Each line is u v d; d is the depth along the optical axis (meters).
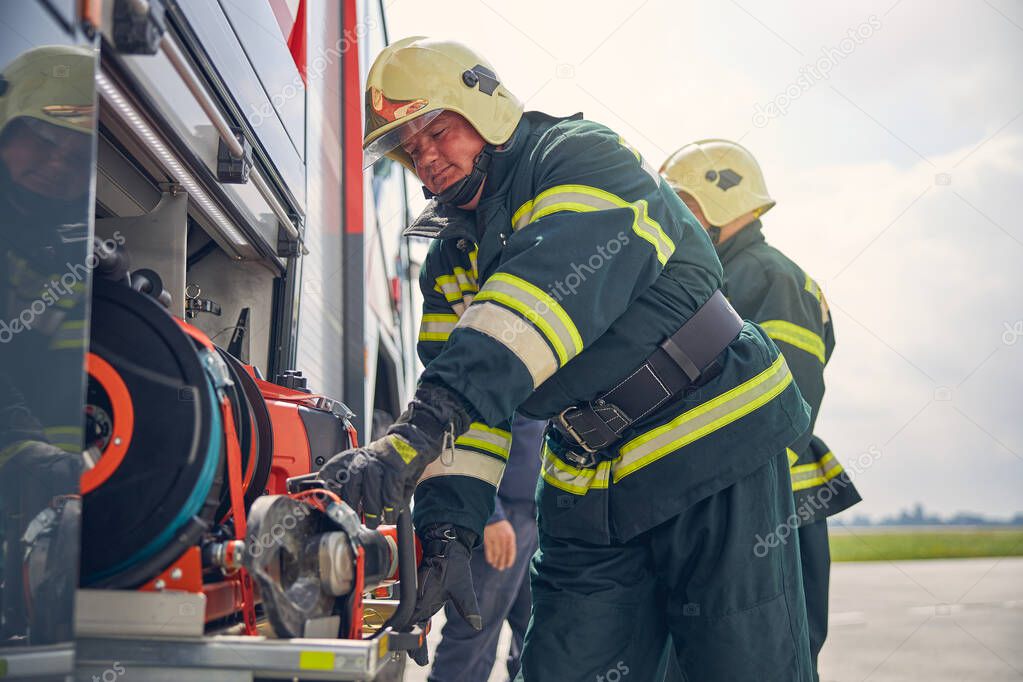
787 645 1.66
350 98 3.45
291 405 1.78
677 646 1.71
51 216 0.97
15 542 0.95
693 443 1.62
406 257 5.01
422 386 1.35
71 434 0.96
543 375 1.40
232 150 1.68
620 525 1.67
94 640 1.06
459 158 1.67
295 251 2.33
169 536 1.09
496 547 2.88
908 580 8.27
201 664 1.06
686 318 1.64
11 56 0.94
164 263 1.69
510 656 3.12
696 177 2.86
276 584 1.07
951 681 3.71
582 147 1.59
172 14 1.34
